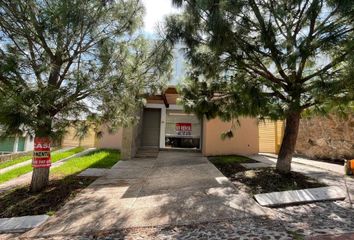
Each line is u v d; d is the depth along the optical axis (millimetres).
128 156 9898
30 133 4176
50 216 4438
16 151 11703
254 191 5160
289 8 4855
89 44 5242
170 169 7836
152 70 5773
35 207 4816
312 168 7484
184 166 8219
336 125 9016
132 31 5727
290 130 6199
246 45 5250
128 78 5461
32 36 4738
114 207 4688
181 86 6605
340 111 6309
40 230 3953
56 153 11859
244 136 11062
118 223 4012
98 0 4875
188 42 5363
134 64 5691
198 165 8273
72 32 4715
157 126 12883
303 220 3871
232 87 6047
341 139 8805
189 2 4867
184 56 5617
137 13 5648
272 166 7496
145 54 5855
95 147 13984
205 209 4340
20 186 6293
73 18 4492
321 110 5441
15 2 4312
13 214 4559
